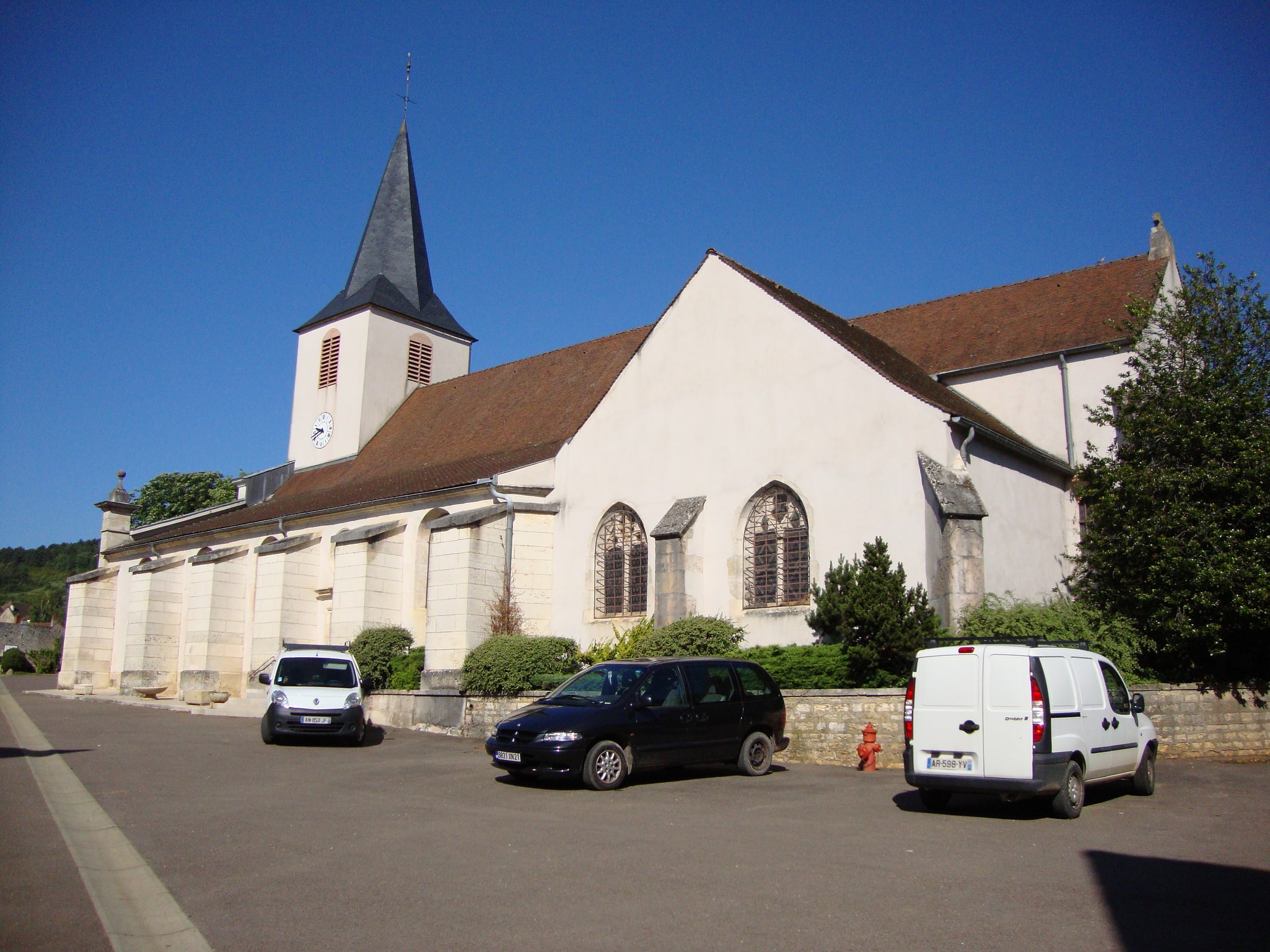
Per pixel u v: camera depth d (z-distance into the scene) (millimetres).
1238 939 6312
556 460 25297
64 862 8266
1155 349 19266
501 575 24188
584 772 12688
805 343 20438
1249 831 10078
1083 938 6320
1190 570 16609
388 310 38375
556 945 6078
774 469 20406
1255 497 16938
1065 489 21781
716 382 21906
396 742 19578
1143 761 12453
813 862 8383
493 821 10406
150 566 37188
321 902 7023
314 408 39156
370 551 27156
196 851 8750
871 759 15031
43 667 65188
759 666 15133
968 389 23875
